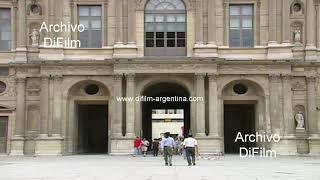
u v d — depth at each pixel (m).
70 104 63.72
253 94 63.94
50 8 63.59
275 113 62.12
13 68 64.44
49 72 62.59
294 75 63.75
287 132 62.22
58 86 62.66
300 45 64.25
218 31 63.62
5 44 65.19
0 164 45.69
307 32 64.06
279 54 62.50
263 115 63.06
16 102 64.19
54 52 63.12
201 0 63.28
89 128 73.38
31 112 64.25
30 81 64.38
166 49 63.84
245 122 72.25
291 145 62.00
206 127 62.06
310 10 64.19
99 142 74.50
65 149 62.97
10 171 36.75
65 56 63.47
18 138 63.34
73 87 63.38
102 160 52.19
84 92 64.19
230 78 62.56
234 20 64.31
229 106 73.06
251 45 64.06
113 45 63.41
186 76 62.81
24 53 64.19
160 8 64.25
